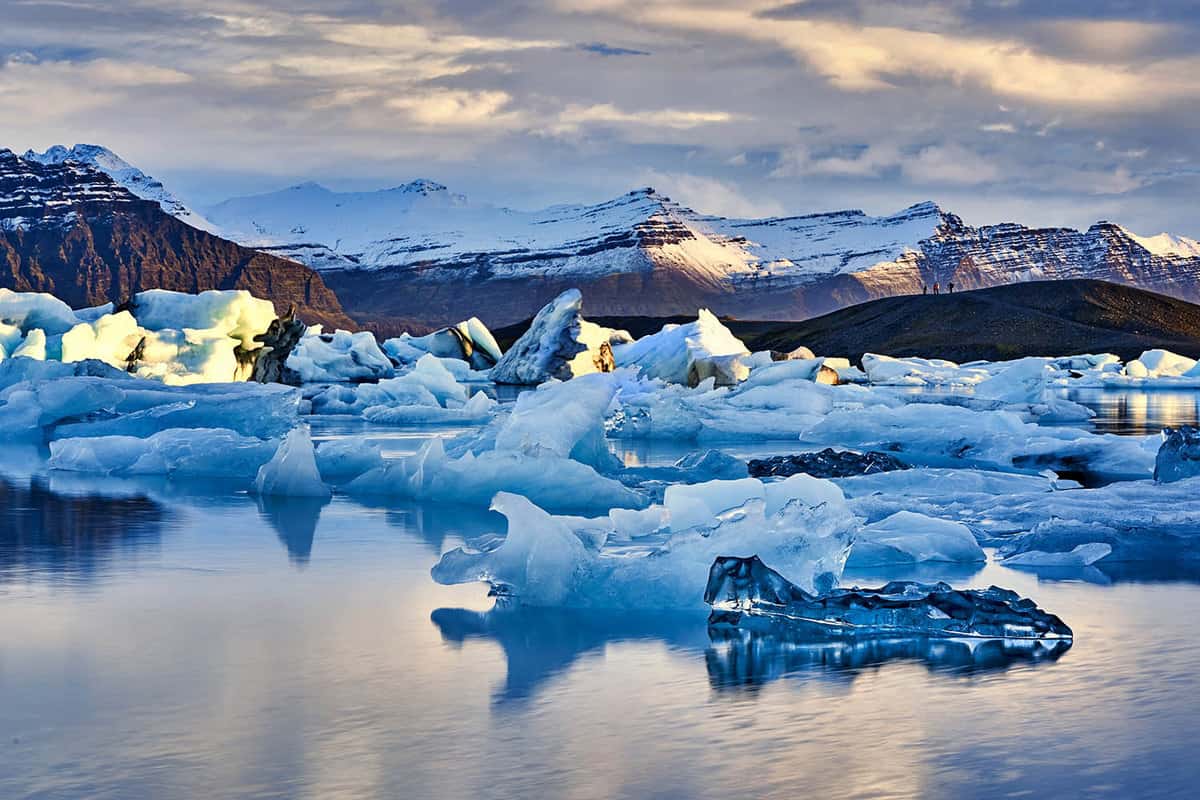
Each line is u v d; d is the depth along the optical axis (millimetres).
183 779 5633
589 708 6797
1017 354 120000
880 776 5719
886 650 8211
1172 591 10383
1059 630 8531
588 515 15281
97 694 6988
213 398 25906
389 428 33250
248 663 7707
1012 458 23891
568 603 9547
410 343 82562
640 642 8391
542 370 63625
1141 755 6020
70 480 18484
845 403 38219
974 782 5652
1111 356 87750
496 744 6148
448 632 8641
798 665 7773
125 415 27125
